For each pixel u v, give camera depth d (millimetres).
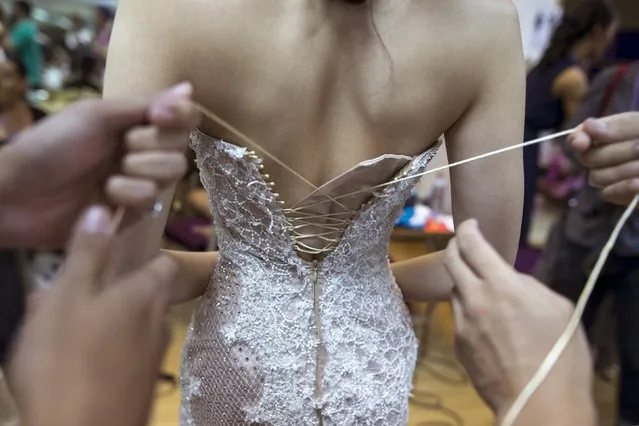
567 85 2275
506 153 808
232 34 678
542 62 2389
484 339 550
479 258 571
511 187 823
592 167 729
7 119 1797
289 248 785
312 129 739
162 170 516
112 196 513
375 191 771
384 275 878
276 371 800
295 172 748
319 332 805
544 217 3490
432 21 741
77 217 551
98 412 453
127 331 479
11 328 1261
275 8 688
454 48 747
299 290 799
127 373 473
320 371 809
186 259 858
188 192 2668
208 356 836
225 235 819
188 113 507
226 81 694
